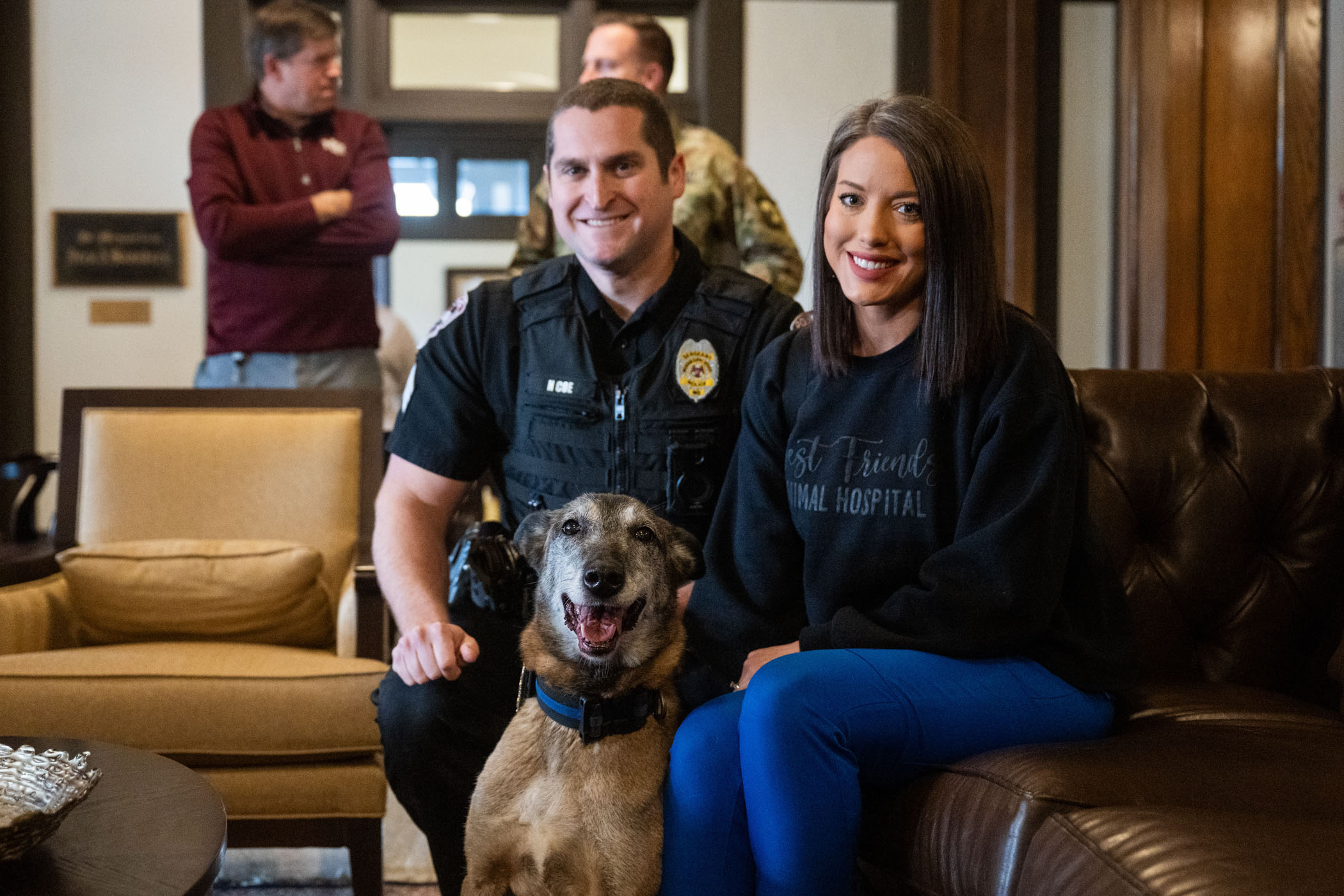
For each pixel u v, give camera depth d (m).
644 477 1.96
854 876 1.66
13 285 4.66
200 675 2.12
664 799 1.60
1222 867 1.09
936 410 1.63
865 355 1.73
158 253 4.73
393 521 2.07
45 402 4.73
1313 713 1.74
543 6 4.91
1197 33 3.84
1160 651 2.02
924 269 1.63
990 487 1.55
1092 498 2.05
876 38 4.93
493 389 2.06
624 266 1.97
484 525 2.05
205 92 4.73
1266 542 2.08
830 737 1.42
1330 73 3.79
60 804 1.23
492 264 5.05
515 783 1.64
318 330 3.39
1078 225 4.62
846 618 1.58
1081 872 1.18
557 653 1.69
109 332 4.74
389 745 1.88
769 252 3.19
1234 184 3.88
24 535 2.84
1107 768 1.35
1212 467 2.06
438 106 4.89
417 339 5.05
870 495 1.65
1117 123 4.41
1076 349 4.65
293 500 2.84
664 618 1.71
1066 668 1.56
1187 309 3.91
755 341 1.99
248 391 2.94
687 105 4.92
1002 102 4.41
